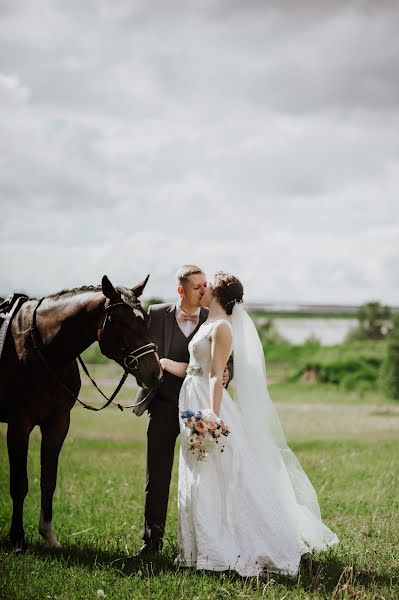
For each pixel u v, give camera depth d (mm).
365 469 10672
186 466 5562
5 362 6348
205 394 5691
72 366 6457
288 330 50812
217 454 5457
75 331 6148
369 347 32531
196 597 4801
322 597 4848
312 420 18484
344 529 6812
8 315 6523
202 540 5316
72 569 5441
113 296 5871
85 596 4898
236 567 5246
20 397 6254
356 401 24422
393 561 5766
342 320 57188
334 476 10016
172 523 7305
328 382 29031
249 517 5391
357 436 15352
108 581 5211
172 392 6102
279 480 5695
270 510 5449
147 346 5797
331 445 13766
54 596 4883
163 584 5098
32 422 6336
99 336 5984
